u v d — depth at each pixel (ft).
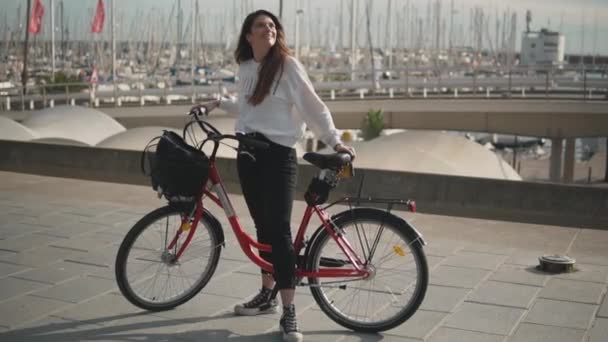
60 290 17.02
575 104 149.07
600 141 272.31
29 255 20.16
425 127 159.43
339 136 14.26
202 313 15.58
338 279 14.73
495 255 21.27
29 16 162.91
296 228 25.13
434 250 21.71
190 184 14.75
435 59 256.11
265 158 14.26
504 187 29.53
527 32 387.75
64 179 36.40
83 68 228.84
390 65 249.96
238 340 14.07
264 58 14.30
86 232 23.12
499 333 14.82
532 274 19.24
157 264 15.38
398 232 14.26
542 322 15.49
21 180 35.73
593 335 14.78
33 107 141.38
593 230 26.91
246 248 14.89
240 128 14.60
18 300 16.25
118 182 38.01
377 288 14.57
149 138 73.20
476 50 255.29
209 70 244.42
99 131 93.45
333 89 159.74
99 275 18.29
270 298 14.62
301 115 14.25
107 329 14.53
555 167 189.26
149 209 27.37
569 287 18.08
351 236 14.48
